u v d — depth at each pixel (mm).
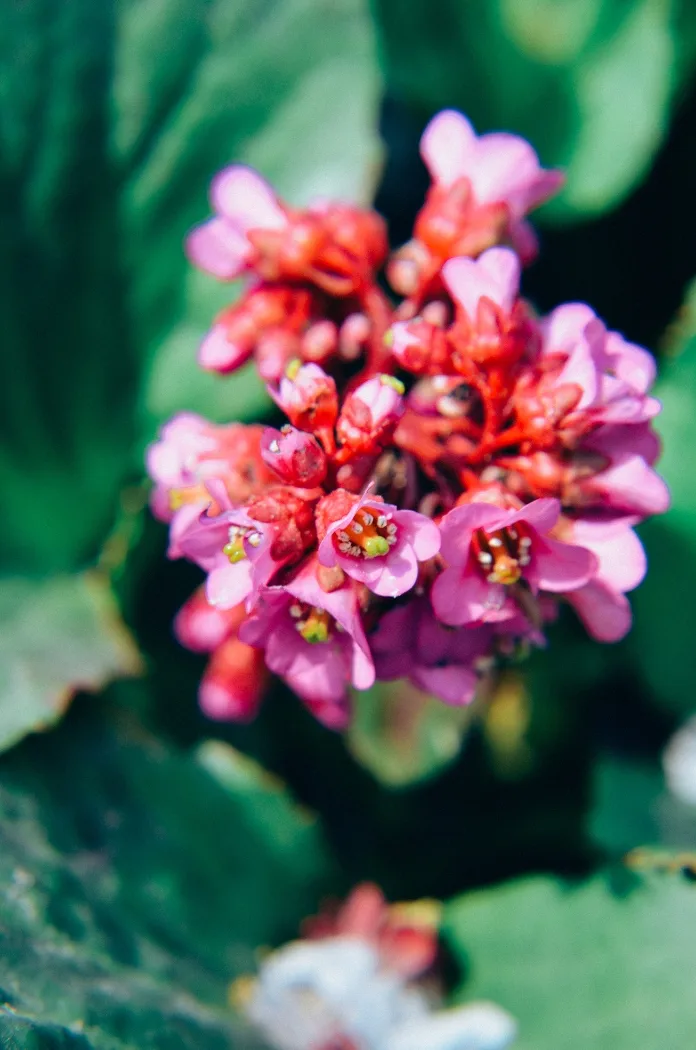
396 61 361
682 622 365
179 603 372
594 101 360
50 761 333
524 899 338
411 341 246
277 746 372
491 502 237
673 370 351
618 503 241
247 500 244
